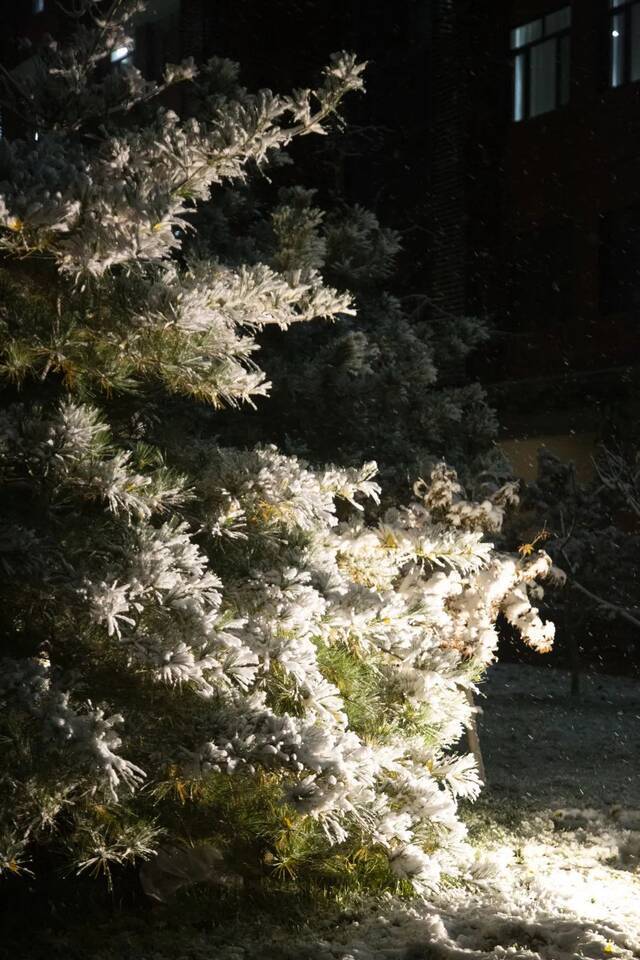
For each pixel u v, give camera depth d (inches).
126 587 216.2
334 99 268.1
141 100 369.1
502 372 1080.8
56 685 229.0
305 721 240.7
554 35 1066.7
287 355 439.8
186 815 255.8
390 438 437.7
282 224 391.9
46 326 237.9
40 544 231.8
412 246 1173.1
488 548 309.6
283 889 273.3
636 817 372.5
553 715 624.1
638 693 710.5
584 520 737.0
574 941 240.8
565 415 1014.4
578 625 739.4
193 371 241.4
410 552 307.1
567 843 343.3
